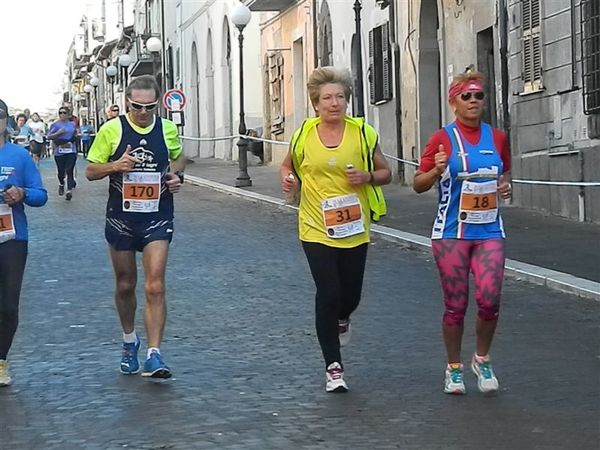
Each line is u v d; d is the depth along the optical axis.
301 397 7.64
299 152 7.82
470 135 7.61
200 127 49.66
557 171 17.94
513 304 11.30
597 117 16.59
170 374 8.23
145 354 9.16
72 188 26.53
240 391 7.83
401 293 12.07
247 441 6.56
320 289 7.77
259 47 41.97
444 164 7.49
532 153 18.97
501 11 19.88
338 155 7.73
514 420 7.00
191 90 50.78
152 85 8.27
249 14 27.50
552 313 10.80
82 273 13.82
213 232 18.20
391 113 26.23
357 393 7.74
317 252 7.76
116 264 8.38
